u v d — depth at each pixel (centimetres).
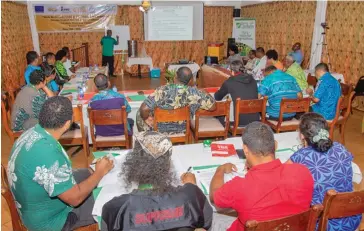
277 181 124
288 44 759
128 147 305
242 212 128
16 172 143
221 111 301
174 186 117
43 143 142
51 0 871
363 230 176
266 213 123
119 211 109
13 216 149
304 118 157
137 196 111
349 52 571
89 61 938
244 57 714
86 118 335
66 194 142
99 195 149
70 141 308
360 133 428
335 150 149
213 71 479
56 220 154
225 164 168
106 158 170
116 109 287
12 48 679
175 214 111
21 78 735
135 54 864
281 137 220
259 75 484
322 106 333
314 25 658
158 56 976
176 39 960
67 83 458
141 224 108
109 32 877
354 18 554
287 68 454
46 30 891
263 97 317
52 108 148
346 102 346
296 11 718
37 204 147
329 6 611
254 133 131
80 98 356
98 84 301
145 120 284
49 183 140
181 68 273
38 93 302
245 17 973
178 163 179
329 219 142
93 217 149
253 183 125
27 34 825
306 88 412
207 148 201
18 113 303
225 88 326
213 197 136
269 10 830
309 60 682
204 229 120
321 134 148
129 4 915
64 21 894
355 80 561
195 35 978
